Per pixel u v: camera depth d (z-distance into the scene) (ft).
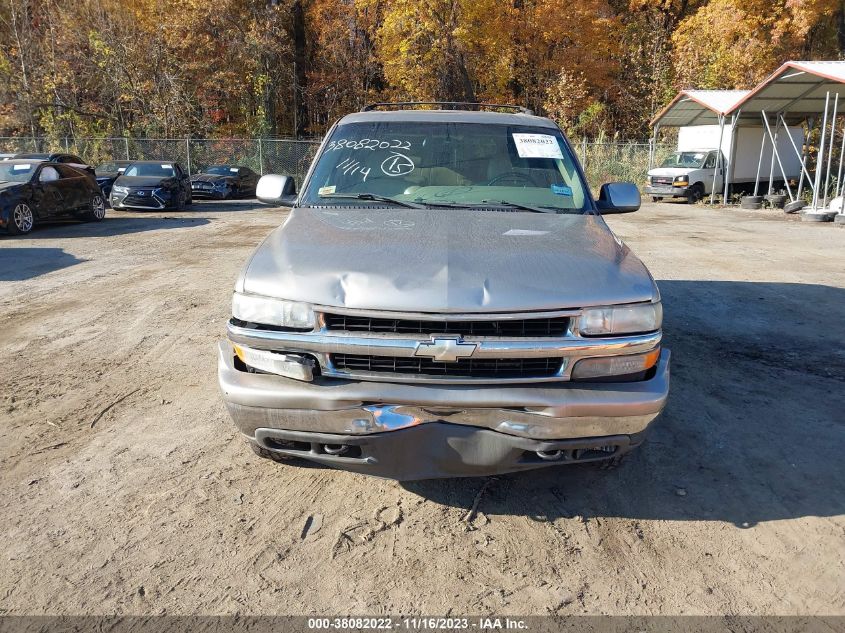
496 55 107.96
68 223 50.03
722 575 8.50
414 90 107.45
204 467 11.09
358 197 12.18
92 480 10.61
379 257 9.09
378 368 8.56
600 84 112.78
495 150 13.20
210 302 23.08
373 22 114.73
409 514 9.82
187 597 7.93
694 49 107.86
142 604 7.80
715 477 11.02
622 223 53.62
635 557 8.87
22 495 10.12
